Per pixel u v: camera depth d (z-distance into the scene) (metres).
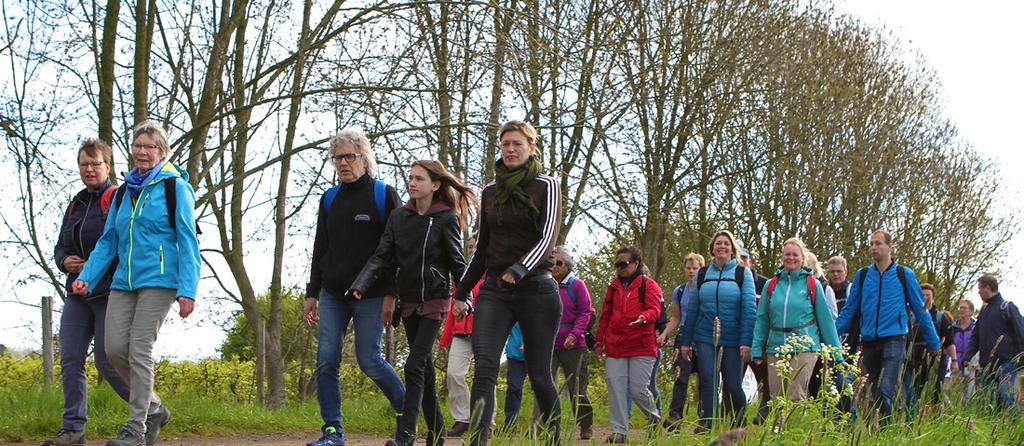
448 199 6.20
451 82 13.68
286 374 17.45
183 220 6.04
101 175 6.71
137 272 6.00
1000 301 12.10
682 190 21.19
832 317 8.52
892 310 8.95
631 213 18.73
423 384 6.12
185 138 12.85
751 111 21.12
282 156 13.16
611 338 9.09
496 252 5.47
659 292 9.05
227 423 9.53
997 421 6.89
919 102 26.55
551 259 5.44
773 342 8.62
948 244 29.33
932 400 7.05
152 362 6.01
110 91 12.76
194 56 14.08
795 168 21.89
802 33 22.22
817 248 23.00
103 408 8.67
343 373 16.25
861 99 23.70
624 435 9.01
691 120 20.28
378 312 6.13
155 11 13.03
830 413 5.87
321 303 6.29
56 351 12.47
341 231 6.21
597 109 15.88
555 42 13.54
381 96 13.41
